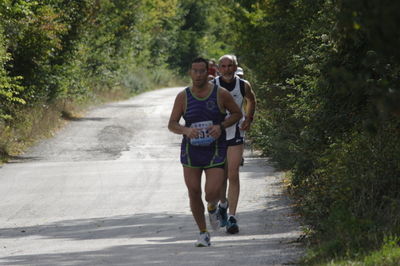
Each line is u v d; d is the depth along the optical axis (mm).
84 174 36469
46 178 35438
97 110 75938
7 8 45500
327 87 17281
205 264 14391
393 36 7473
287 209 23281
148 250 16859
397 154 17484
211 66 36719
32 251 17922
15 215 25750
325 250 14250
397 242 13789
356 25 8094
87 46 75438
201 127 15977
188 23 175250
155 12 127938
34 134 52562
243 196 27219
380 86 8250
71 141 51500
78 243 19125
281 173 32812
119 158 43250
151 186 31906
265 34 44094
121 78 108750
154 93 118125
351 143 18375
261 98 33594
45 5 53688
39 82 57344
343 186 17031
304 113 20000
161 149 47062
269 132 22922
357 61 16109
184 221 22641
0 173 37688
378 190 17047
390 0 7223
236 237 18609
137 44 109812
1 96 47719
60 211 26297
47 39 54000
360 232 14852
